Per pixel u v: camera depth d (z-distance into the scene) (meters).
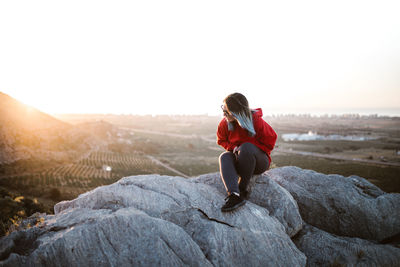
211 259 2.29
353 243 3.23
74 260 1.93
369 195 3.99
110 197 2.77
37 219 2.63
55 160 102.94
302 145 180.00
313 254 3.11
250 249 2.53
